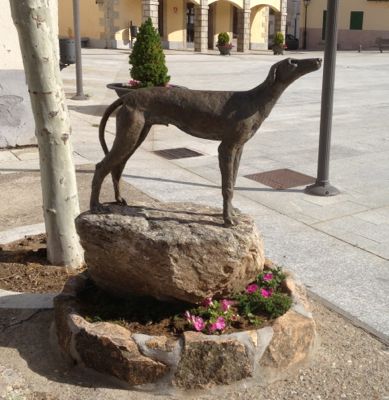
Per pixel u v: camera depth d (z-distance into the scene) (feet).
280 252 17.35
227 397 10.78
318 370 11.60
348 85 58.34
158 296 12.14
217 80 59.11
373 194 23.12
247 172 26.22
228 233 11.80
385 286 15.30
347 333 12.98
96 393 10.87
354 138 33.06
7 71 28.48
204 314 11.88
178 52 100.73
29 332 12.90
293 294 12.66
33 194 22.75
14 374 11.44
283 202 22.06
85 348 11.31
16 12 13.80
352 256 17.17
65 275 15.39
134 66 36.37
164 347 10.85
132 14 102.94
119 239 11.74
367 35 125.18
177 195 22.54
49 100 14.48
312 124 37.40
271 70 11.45
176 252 11.36
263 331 11.19
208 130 11.66
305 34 131.75
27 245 17.26
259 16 121.29
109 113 12.38
